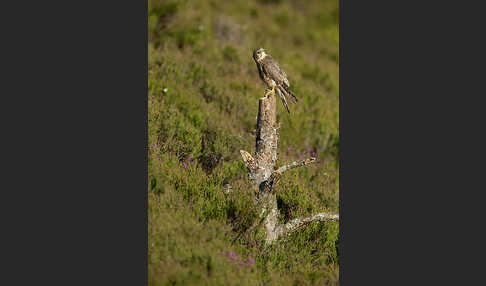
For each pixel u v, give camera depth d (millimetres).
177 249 13203
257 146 15422
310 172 20703
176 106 20984
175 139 18234
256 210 15078
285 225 15508
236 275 13133
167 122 18562
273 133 15352
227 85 25453
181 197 15328
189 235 13820
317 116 25766
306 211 16688
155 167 15734
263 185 15102
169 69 24203
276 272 14188
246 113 23016
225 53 30250
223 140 19406
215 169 17609
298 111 25156
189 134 18766
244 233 14875
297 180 18703
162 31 30562
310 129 24406
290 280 13930
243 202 15508
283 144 22359
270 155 15297
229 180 17375
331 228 16250
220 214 15352
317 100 27578
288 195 17344
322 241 16016
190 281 12445
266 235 15094
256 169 15258
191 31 31141
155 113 18469
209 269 12930
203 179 16641
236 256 13797
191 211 15000
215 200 15844
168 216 14086
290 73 28953
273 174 14734
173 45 28719
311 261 15344
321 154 23359
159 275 12562
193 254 13242
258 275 13617
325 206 17875
